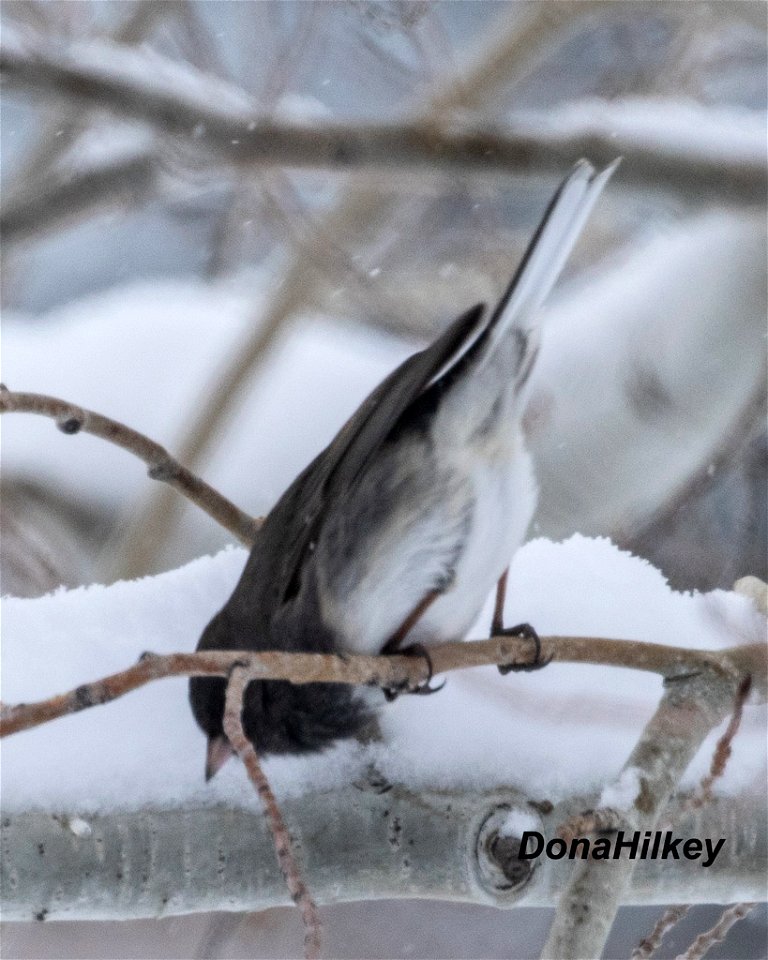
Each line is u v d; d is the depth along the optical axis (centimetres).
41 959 383
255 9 388
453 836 361
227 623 365
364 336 427
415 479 365
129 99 376
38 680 362
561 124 377
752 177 376
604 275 420
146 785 360
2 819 359
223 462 390
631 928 390
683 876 362
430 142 376
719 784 362
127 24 388
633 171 376
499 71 385
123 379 432
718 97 424
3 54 376
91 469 438
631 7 383
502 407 365
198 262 555
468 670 363
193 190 389
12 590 429
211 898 360
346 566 365
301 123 377
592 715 362
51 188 385
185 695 362
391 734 362
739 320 379
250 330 390
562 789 361
